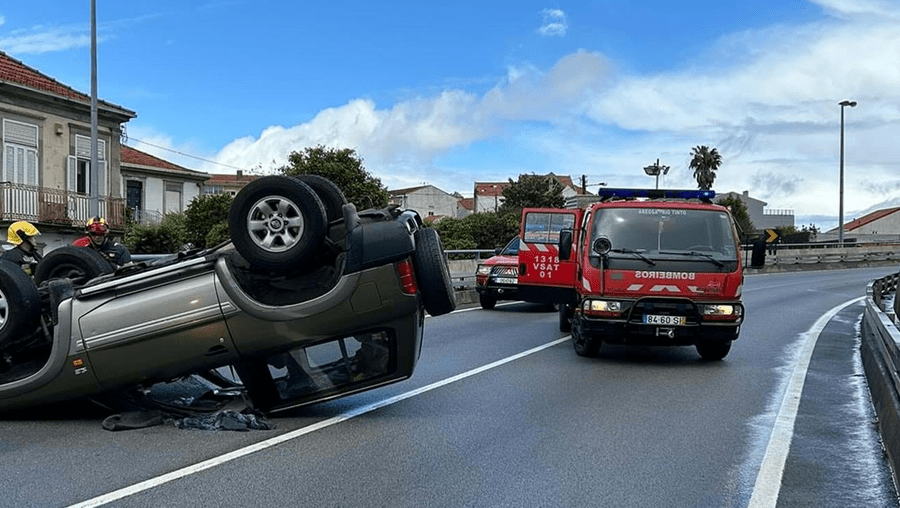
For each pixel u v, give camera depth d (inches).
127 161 1791.3
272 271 285.7
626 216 438.6
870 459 254.2
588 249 433.4
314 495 212.4
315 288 289.9
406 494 214.2
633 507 206.5
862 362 461.1
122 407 290.8
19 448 257.1
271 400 298.0
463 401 335.9
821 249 2020.2
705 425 297.4
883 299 763.4
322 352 296.4
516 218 1903.3
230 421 283.0
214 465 239.0
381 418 303.1
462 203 4409.5
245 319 277.7
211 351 279.6
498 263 752.3
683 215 437.1
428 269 297.7
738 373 418.3
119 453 251.6
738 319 422.0
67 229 1173.7
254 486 219.3
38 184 1157.7
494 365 430.9
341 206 316.8
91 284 285.1
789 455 257.4
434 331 585.3
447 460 247.0
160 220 1668.3
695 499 213.2
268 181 281.1
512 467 240.2
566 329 582.9
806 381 396.2
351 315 282.2
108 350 277.0
